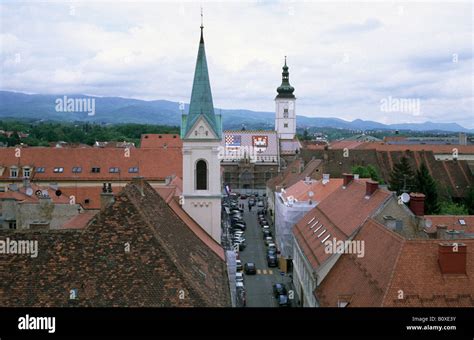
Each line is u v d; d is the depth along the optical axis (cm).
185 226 4750
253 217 14125
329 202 7069
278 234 9781
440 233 5266
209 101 6128
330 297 4612
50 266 3130
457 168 13138
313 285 5316
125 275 3086
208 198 6141
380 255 4138
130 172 10200
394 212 5291
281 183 13362
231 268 5334
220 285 3959
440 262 3659
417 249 3750
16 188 7362
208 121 6062
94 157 10362
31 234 3256
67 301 2983
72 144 15712
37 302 2981
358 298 3975
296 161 14638
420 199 5909
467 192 11969
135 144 19638
